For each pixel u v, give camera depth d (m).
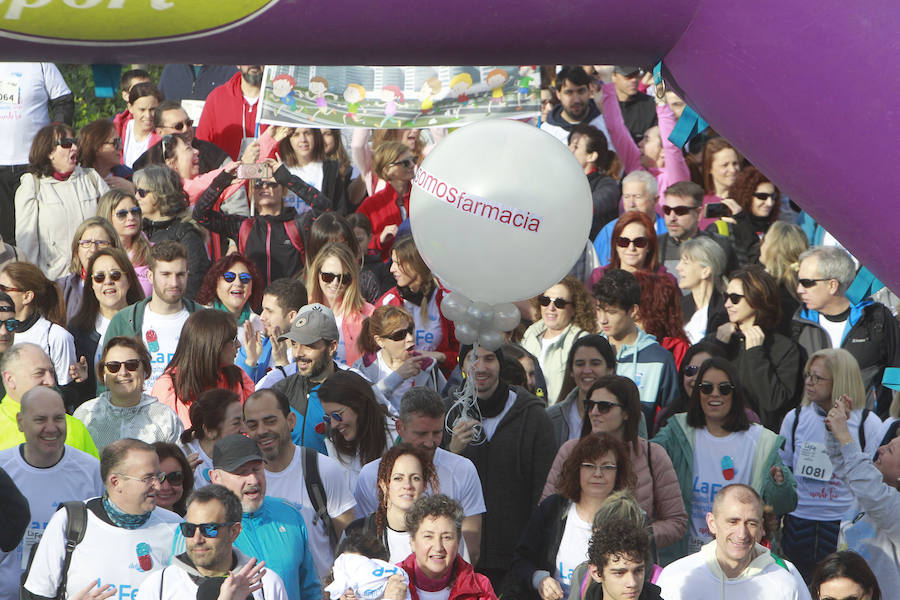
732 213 30.59
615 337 24.50
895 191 12.19
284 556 18.31
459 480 20.28
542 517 19.38
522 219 16.77
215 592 16.53
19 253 28.50
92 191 30.66
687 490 21.52
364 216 30.72
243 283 26.28
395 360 24.53
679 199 29.34
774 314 25.17
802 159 12.67
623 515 17.67
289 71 29.06
